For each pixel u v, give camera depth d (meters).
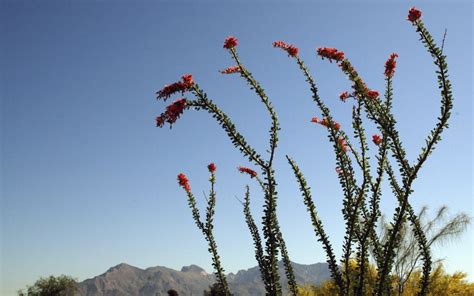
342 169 5.23
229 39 4.85
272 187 4.77
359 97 5.15
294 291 6.02
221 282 6.17
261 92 4.80
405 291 12.43
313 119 5.61
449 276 14.29
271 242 4.82
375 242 5.51
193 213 6.34
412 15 4.51
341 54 5.10
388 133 4.80
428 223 12.47
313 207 5.32
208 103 4.64
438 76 4.47
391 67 5.24
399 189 5.20
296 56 5.35
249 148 4.74
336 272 5.23
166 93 4.62
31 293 60.38
